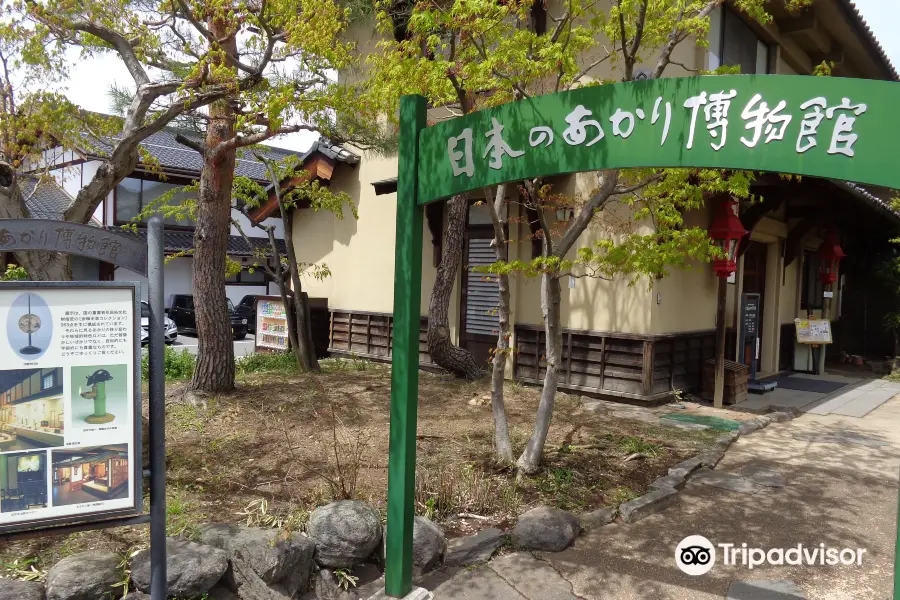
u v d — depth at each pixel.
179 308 19.34
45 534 2.42
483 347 9.15
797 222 10.35
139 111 4.74
